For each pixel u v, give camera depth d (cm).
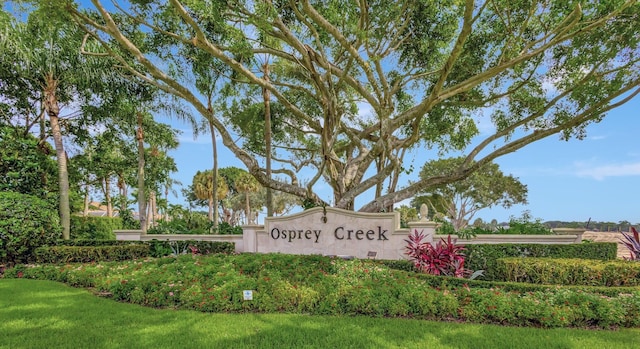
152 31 1222
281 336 438
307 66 1127
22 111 1551
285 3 1068
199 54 1239
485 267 897
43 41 1217
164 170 2077
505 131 1332
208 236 1239
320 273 682
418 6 1043
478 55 1208
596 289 573
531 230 1176
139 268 802
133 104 1502
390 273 702
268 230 1084
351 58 1102
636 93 1120
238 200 4019
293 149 1864
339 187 1361
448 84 1316
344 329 463
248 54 973
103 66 1334
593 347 413
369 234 994
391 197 1304
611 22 962
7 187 1155
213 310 554
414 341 426
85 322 491
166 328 467
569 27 871
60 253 998
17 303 589
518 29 1102
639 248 807
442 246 788
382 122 1227
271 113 1617
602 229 1722
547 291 577
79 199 1719
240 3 976
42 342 423
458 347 409
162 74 1121
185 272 712
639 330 478
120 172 1925
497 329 470
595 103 1130
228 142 1312
